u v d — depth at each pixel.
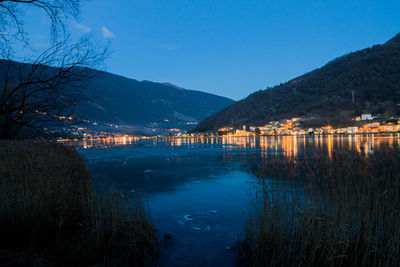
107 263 3.47
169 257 4.06
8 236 3.75
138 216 4.60
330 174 4.87
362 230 3.86
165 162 19.58
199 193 8.67
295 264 3.54
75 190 5.34
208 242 4.57
